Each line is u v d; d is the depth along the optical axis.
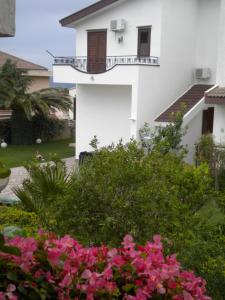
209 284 4.79
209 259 5.03
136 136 18.28
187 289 3.31
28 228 6.49
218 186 12.44
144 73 18.23
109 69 18.92
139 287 3.18
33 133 28.00
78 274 3.18
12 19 2.58
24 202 7.19
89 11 20.36
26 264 3.09
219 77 16.55
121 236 4.45
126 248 3.48
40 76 37.78
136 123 18.27
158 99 18.97
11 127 27.47
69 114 32.03
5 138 27.48
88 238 4.54
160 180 4.82
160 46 18.83
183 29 19.72
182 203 5.05
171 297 3.22
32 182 7.05
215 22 19.84
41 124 28.23
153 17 18.91
